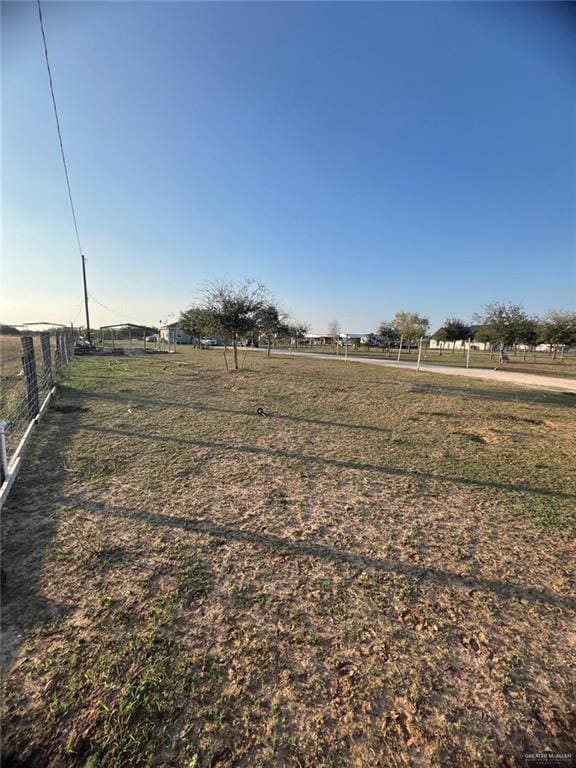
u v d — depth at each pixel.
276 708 1.64
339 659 1.90
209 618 2.15
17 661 1.82
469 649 2.00
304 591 2.42
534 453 5.62
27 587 2.36
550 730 1.59
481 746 1.52
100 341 42.28
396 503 3.81
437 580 2.59
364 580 2.55
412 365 24.64
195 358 25.62
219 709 1.63
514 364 27.84
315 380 14.24
